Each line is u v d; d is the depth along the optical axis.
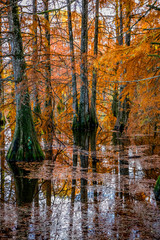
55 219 2.73
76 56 9.35
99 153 6.82
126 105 11.58
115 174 4.66
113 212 2.93
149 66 4.32
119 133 11.20
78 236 2.34
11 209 3.02
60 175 4.62
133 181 4.20
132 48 3.71
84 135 10.88
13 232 2.39
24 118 5.96
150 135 9.81
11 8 5.57
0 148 7.63
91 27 14.35
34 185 4.03
